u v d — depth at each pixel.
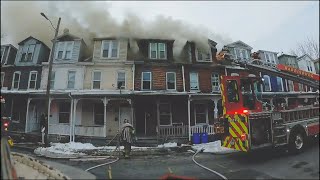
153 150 13.89
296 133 10.69
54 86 21.64
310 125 11.39
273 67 12.77
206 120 22.06
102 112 21.25
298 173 7.86
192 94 19.41
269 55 26.97
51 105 21.50
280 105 11.34
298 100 13.84
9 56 24.53
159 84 21.75
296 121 11.12
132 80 21.53
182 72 22.11
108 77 21.67
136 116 21.16
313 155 9.93
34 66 23.06
